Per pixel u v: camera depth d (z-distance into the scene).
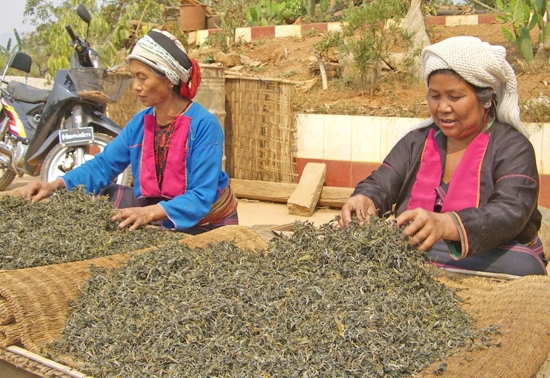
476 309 2.07
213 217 3.29
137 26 9.63
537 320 1.86
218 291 1.95
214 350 1.70
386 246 2.04
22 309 1.95
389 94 7.04
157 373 1.64
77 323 1.97
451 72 2.19
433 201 2.44
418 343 1.72
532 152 2.32
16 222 2.72
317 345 1.65
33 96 6.16
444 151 2.46
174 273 2.14
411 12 7.71
